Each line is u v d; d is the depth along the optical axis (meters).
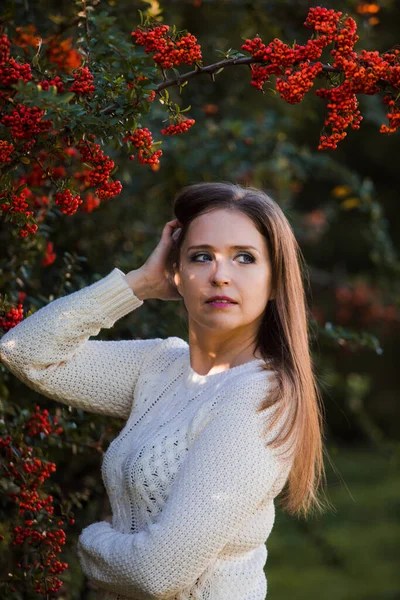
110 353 2.78
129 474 2.47
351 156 16.36
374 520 10.19
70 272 3.55
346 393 7.55
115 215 4.64
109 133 2.43
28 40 2.98
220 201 2.57
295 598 7.45
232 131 4.80
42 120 2.29
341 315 10.59
